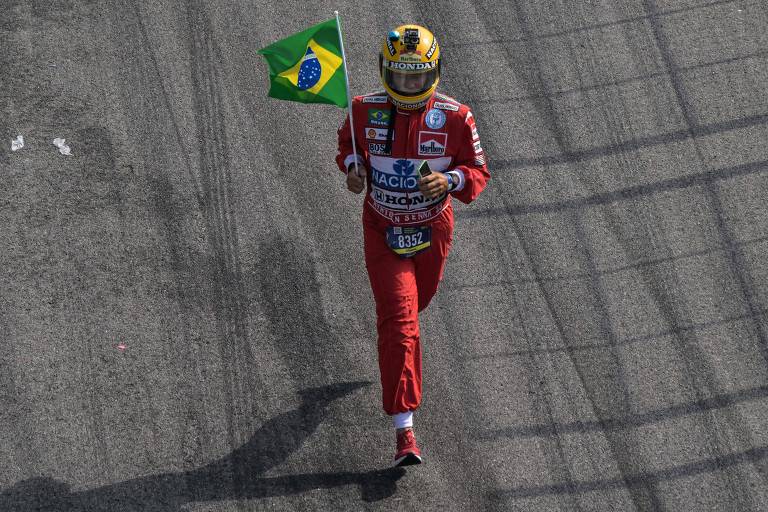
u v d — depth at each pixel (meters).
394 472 16.83
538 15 26.83
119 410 17.69
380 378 18.08
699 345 18.83
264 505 16.23
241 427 17.50
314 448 17.19
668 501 16.28
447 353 18.89
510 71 25.20
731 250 20.61
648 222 21.30
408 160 15.72
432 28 26.48
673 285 19.97
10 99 23.73
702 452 17.02
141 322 19.19
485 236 21.11
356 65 25.19
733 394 17.94
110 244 20.59
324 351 18.89
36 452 16.97
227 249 20.69
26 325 18.98
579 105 24.20
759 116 23.62
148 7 26.70
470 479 16.72
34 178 21.86
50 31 25.70
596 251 20.73
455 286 20.11
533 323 19.38
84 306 19.39
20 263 20.08
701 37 25.94
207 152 22.83
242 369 18.48
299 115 23.94
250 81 24.77
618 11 26.86
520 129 23.62
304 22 26.55
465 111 15.66
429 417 17.75
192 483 16.56
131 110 23.75
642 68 25.11
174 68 24.97
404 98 15.18
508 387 18.22
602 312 19.50
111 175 22.08
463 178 15.98
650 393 18.02
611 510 16.17
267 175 22.38
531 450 17.14
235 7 26.91
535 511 16.19
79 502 16.23
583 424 17.53
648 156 22.81
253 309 19.56
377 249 16.58
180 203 21.58
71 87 24.20
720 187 21.98
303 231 21.17
